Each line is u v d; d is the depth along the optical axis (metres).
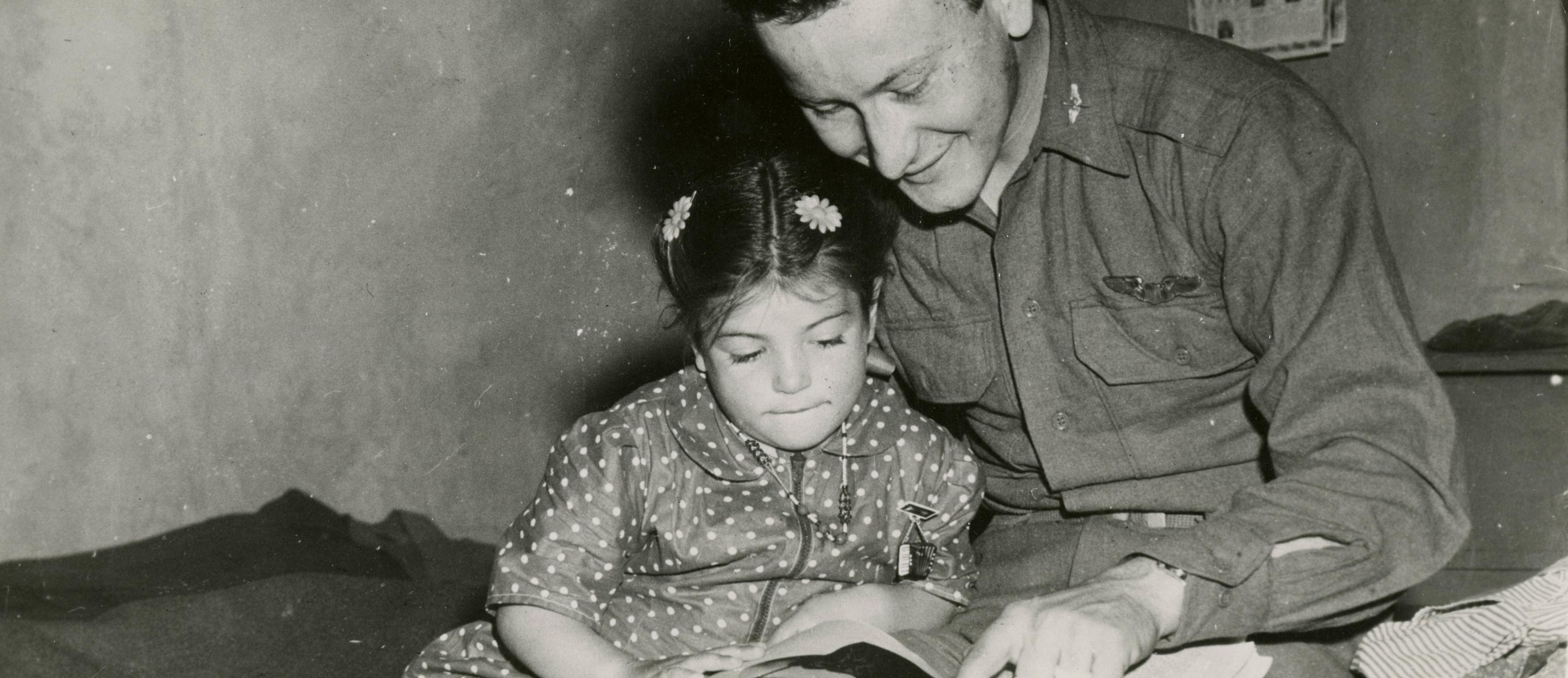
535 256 4.36
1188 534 1.49
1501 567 3.65
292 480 3.89
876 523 1.95
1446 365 4.31
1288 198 1.64
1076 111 1.79
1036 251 1.86
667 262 1.92
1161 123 1.75
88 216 3.54
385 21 4.00
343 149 3.95
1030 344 1.88
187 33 3.67
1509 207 4.75
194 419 3.72
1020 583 1.93
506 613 1.83
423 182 4.11
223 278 3.76
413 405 4.12
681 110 4.50
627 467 1.87
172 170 3.67
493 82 4.23
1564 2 4.60
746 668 1.50
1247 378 1.84
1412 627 1.65
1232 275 1.70
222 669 2.97
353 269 3.99
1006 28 1.64
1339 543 1.47
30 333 3.45
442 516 4.16
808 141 2.10
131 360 3.61
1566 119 4.64
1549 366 4.17
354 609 3.33
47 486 3.47
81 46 3.52
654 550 1.92
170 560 3.56
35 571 3.41
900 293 2.03
